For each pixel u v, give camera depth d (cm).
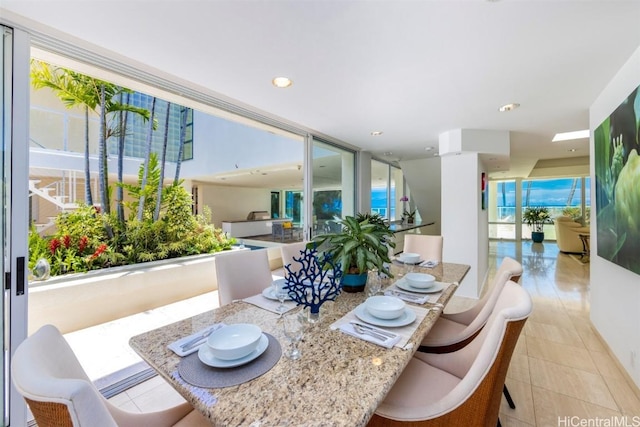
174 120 814
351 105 289
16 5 145
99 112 461
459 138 377
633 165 185
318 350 111
